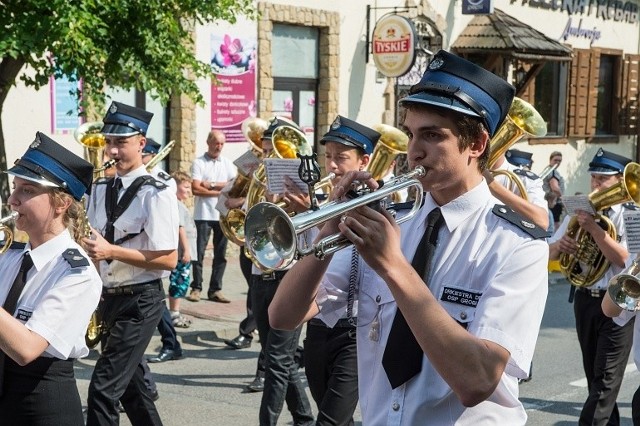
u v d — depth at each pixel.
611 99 22.59
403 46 14.87
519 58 17.67
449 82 2.61
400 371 2.67
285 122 6.90
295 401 6.12
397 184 2.57
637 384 8.09
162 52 8.27
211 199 11.16
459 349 2.41
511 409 2.69
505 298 2.57
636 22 22.98
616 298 4.54
